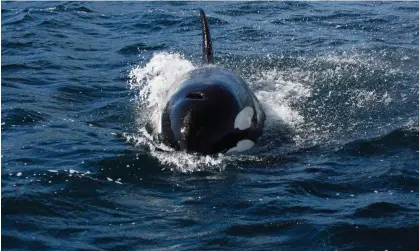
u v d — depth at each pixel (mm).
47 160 18672
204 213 15641
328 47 30391
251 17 36750
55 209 15844
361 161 18484
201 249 14047
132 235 14703
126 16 37938
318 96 23922
